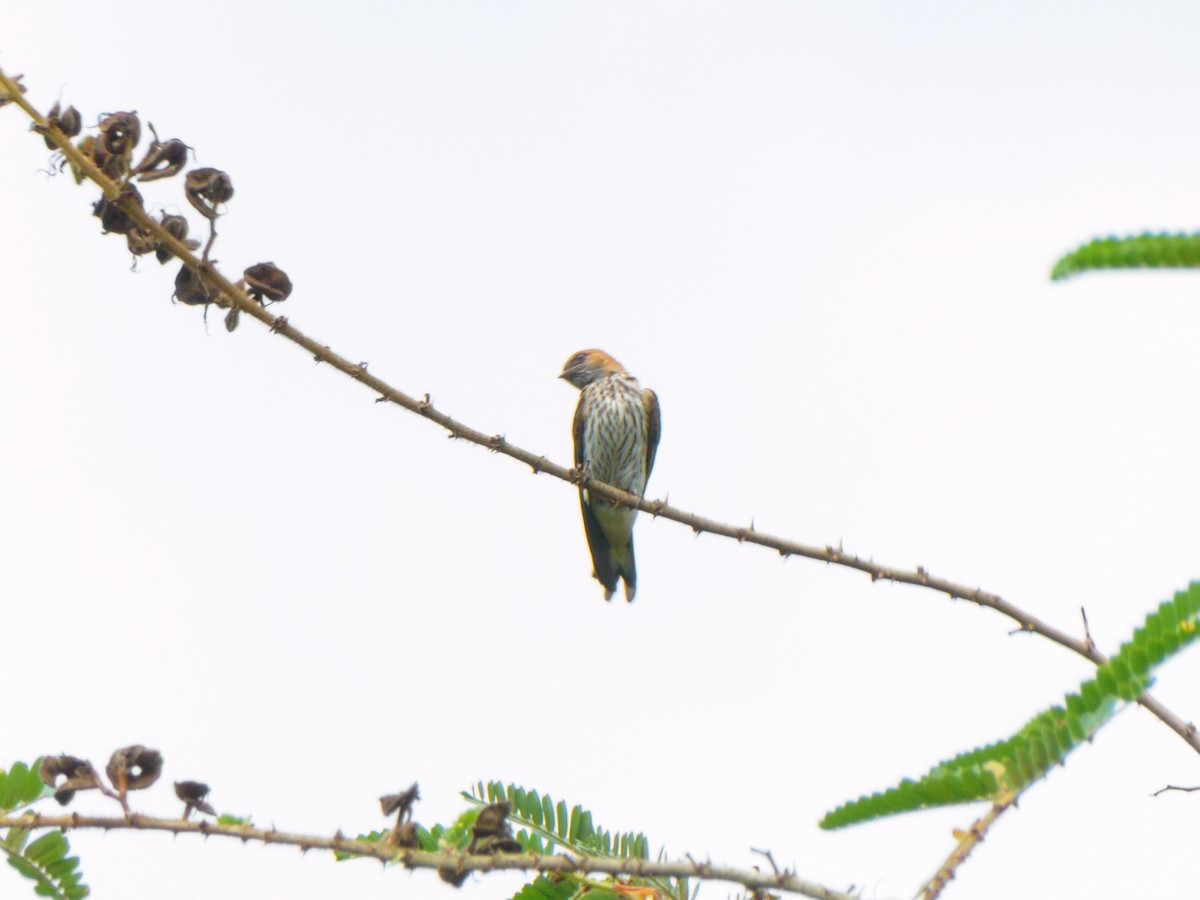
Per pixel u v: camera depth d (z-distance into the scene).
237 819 5.71
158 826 5.45
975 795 4.72
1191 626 4.65
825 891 4.96
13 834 5.40
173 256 7.46
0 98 6.92
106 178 7.16
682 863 5.20
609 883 6.16
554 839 6.25
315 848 5.48
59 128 7.07
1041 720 4.76
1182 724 5.36
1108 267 4.50
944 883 4.65
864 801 4.85
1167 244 4.40
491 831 5.56
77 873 5.46
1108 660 4.76
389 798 5.61
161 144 7.29
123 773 5.52
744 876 5.11
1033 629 7.78
